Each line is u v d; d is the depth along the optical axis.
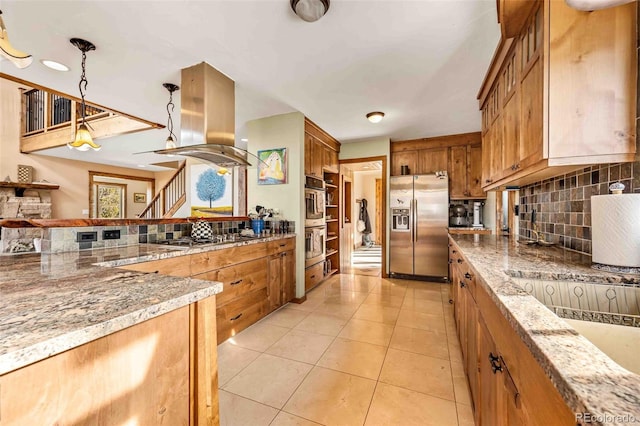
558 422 0.50
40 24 1.71
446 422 1.47
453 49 2.02
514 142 1.72
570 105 1.22
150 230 2.35
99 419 0.68
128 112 3.18
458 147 4.36
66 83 2.48
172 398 0.85
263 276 2.80
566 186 1.81
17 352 0.54
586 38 1.20
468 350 1.66
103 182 7.32
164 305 0.82
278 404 1.61
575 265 1.32
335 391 1.72
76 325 0.65
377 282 4.29
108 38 1.86
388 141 4.51
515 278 1.24
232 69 2.29
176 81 2.46
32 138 5.00
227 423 1.46
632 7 1.15
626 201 1.14
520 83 1.60
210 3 1.55
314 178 3.90
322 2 1.52
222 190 5.21
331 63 2.21
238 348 2.25
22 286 0.97
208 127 2.25
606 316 1.02
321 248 4.14
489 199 4.08
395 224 4.48
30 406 0.57
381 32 1.82
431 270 4.28
